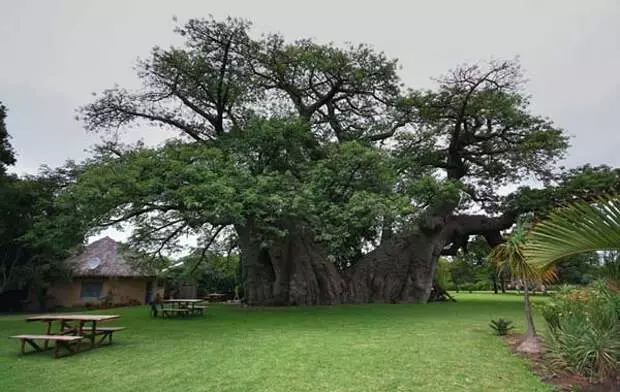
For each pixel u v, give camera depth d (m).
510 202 23.14
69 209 12.58
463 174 24.05
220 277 30.36
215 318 14.43
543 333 8.73
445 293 25.81
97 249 28.28
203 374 6.40
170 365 7.03
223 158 15.17
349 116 22.44
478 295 36.97
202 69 18.42
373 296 21.39
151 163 13.39
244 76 19.25
